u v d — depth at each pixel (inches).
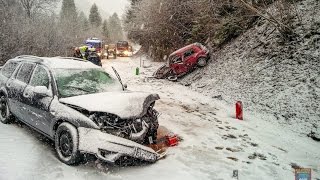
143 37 1289.4
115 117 193.0
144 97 216.8
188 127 315.3
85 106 193.8
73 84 227.6
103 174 183.9
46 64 240.5
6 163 186.4
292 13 532.7
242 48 610.9
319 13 497.0
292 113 368.2
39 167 185.3
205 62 673.0
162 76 702.5
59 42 926.4
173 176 192.4
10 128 258.4
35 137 239.1
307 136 319.3
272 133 322.0
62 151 196.9
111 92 227.3
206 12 791.7
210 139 280.1
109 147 180.9
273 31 551.8
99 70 259.9
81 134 184.1
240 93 473.7
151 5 1085.1
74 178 175.3
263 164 232.2
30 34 761.6
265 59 513.7
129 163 205.5
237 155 245.3
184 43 994.1
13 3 1110.4
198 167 212.1
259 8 577.9
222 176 201.5
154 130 237.6
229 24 687.7
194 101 466.0
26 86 244.2
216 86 541.3
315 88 386.6
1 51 633.0
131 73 826.2
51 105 209.3
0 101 279.7
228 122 350.6
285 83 429.7
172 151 237.3
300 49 466.9
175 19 1008.2
